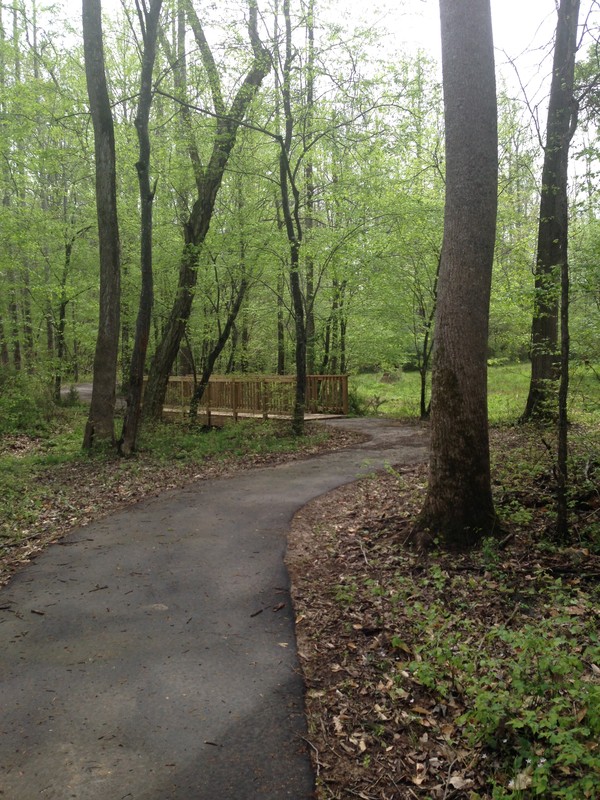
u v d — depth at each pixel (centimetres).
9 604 514
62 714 350
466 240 564
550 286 770
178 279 1838
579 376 756
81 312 2325
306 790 290
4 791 287
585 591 471
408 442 1284
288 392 1681
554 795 259
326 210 1794
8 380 1864
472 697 352
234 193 1592
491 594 483
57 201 2130
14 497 882
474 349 574
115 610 497
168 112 1545
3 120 1571
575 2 647
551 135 687
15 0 1659
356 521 724
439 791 289
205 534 696
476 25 551
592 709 282
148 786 291
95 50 1152
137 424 1219
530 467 785
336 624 467
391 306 1873
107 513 805
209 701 364
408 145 1412
